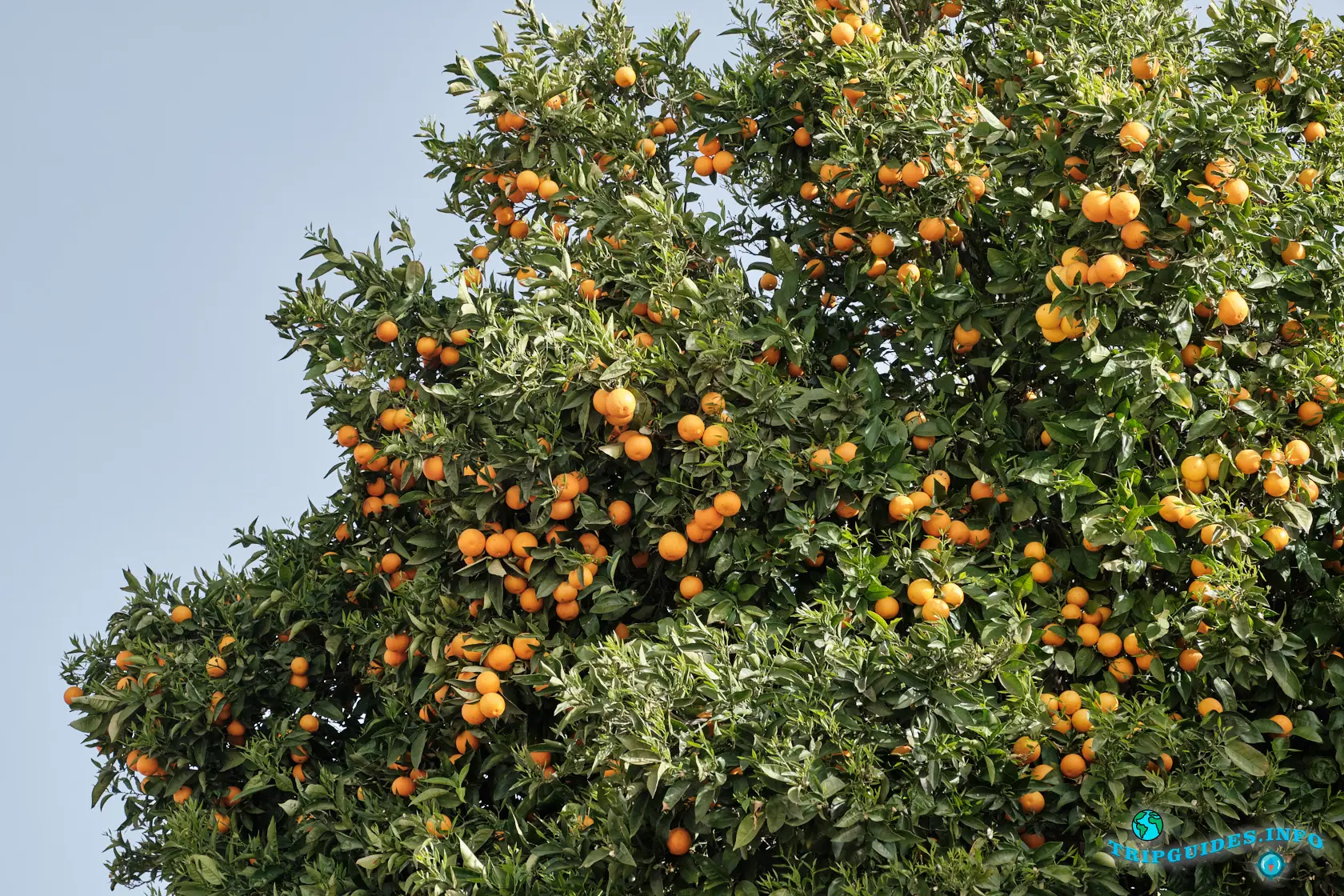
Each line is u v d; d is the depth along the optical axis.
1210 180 5.54
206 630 8.75
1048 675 6.23
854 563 5.89
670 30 8.54
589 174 7.79
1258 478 5.75
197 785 8.27
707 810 5.22
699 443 6.33
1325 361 5.84
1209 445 5.78
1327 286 6.02
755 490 6.28
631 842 5.60
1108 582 6.21
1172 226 5.53
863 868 5.15
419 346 7.40
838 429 6.43
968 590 5.89
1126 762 5.35
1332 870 5.43
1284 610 5.52
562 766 6.48
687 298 6.61
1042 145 5.96
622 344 6.48
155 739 8.00
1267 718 5.73
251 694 8.34
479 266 8.25
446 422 6.95
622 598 6.61
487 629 6.65
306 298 7.69
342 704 8.75
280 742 7.98
